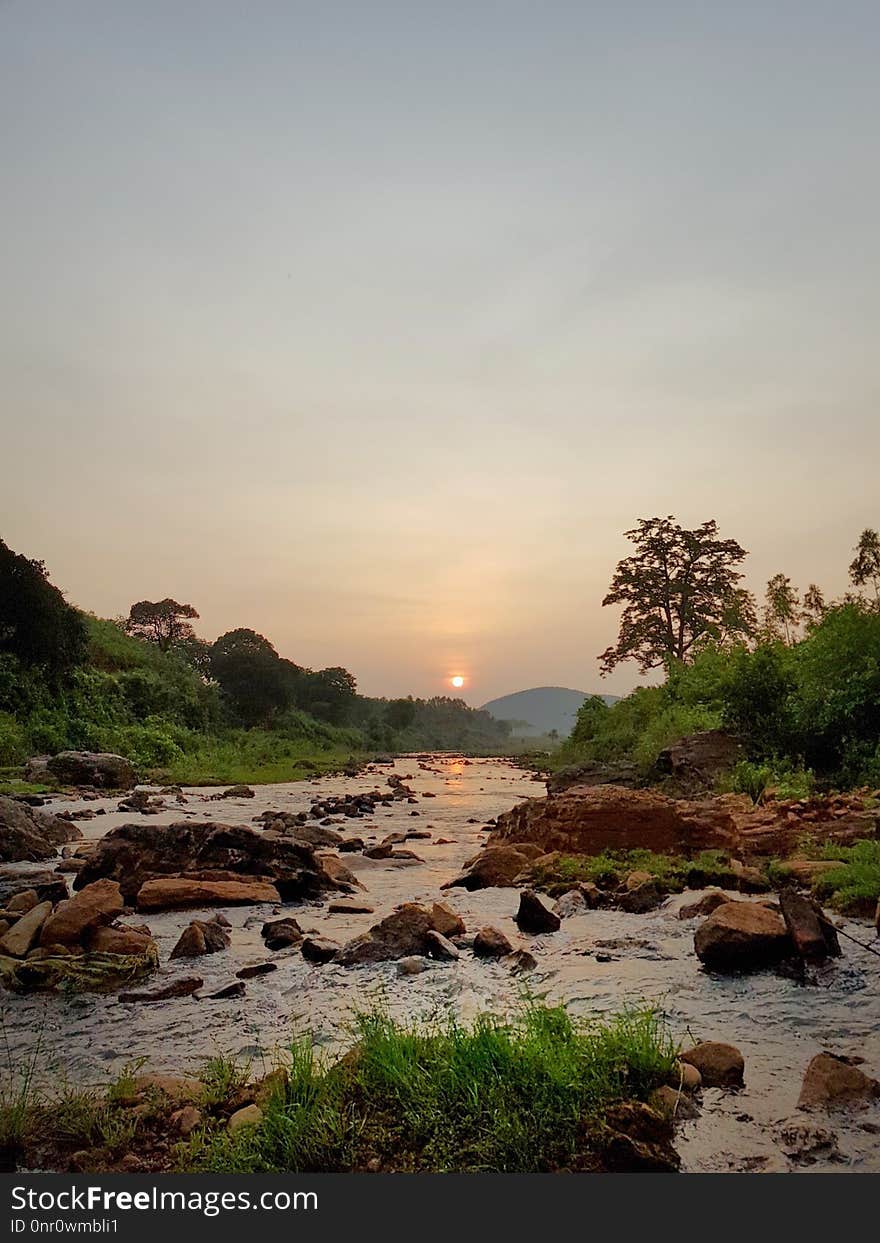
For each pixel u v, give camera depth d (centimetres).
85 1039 512
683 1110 384
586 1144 350
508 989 589
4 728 2864
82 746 3138
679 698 2662
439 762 6044
